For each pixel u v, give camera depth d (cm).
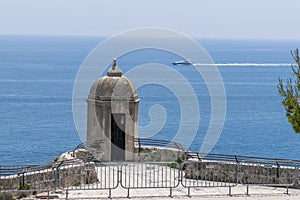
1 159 7656
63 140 9219
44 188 3259
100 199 3134
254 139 9644
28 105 14050
